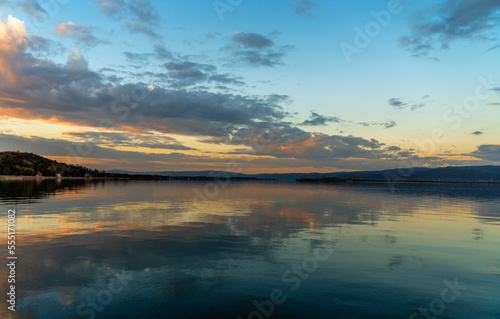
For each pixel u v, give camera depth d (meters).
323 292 6.71
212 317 5.49
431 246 11.04
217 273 7.86
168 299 6.23
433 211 22.94
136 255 9.41
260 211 21.36
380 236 12.73
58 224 14.59
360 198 37.00
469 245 11.26
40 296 6.29
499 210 24.19
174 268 8.20
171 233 12.94
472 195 49.19
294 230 13.93
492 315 5.71
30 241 10.99
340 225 15.47
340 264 8.76
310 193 47.94
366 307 5.99
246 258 9.25
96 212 19.16
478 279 7.65
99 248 10.17
